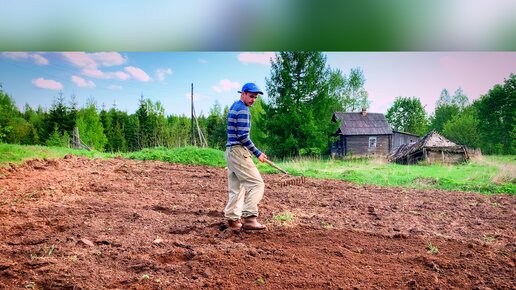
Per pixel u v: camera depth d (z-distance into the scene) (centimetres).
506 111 1652
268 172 1128
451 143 1705
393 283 359
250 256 409
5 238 462
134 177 930
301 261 402
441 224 581
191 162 1239
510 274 383
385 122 2138
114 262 393
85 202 650
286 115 1827
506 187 931
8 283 344
